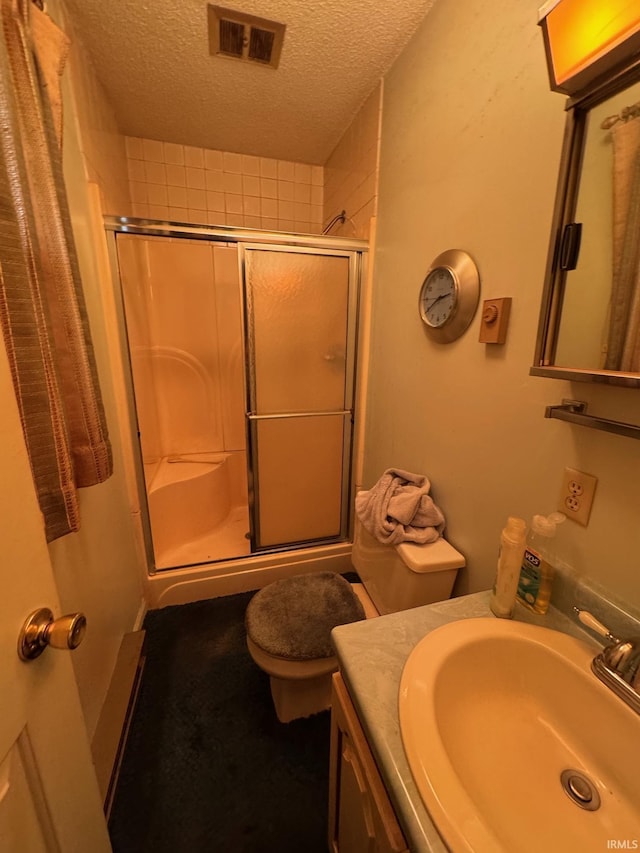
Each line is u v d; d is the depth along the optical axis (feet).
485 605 2.71
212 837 3.22
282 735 4.03
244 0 3.80
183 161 7.09
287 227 7.97
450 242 3.76
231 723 4.15
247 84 5.17
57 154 2.84
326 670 3.75
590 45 1.91
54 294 2.83
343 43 4.38
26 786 1.70
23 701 1.65
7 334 2.20
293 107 5.75
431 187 4.03
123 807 3.40
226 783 3.60
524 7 2.72
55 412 2.60
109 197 5.33
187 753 3.84
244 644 5.23
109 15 4.00
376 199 5.39
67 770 1.99
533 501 2.91
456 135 3.57
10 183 2.18
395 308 5.00
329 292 5.82
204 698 4.43
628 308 2.13
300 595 4.34
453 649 2.17
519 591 2.69
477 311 3.42
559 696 2.14
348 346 6.11
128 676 4.43
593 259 2.26
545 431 2.75
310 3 3.84
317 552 6.59
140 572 5.71
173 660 4.95
